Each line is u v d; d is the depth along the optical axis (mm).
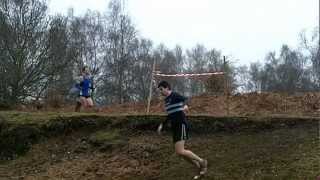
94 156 13648
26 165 14078
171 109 10578
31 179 13094
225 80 21438
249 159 11320
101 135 14375
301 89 54844
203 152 12398
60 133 15078
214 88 21891
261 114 15992
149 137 13969
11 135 15297
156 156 12875
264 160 11070
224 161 11531
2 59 34156
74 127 15109
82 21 50094
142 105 20844
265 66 60594
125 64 50906
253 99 18531
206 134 13641
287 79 57188
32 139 15102
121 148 13586
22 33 34625
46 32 35812
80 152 14039
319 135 11891
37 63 34812
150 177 11812
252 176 10422
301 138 12023
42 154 14414
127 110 19984
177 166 11953
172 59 58688
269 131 13141
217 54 50906
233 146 12406
